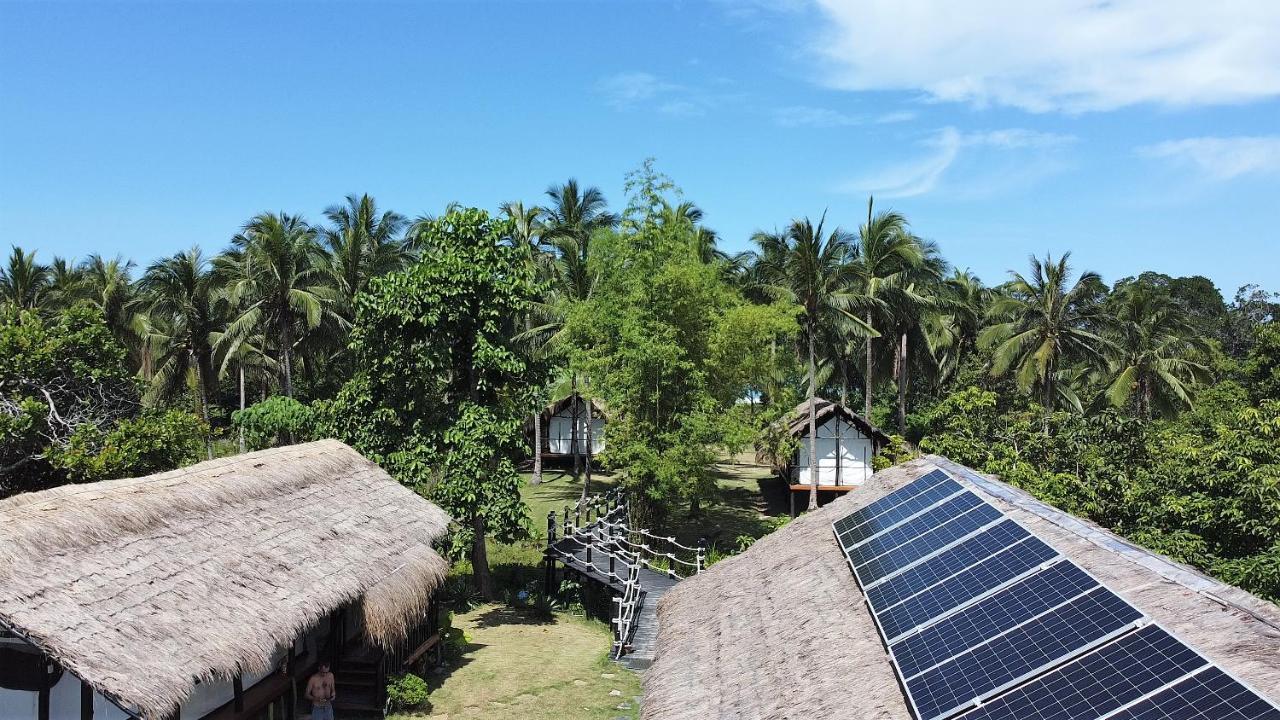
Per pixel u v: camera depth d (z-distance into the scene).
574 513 39.59
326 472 19.73
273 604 13.78
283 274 44.19
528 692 18.69
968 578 9.62
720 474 57.56
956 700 7.36
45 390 23.16
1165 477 21.27
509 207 44.50
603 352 33.62
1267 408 19.58
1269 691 5.77
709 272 33.84
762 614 11.86
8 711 11.74
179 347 50.81
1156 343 45.97
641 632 22.12
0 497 22.92
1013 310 46.28
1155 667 6.45
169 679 10.90
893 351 53.66
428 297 23.59
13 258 48.28
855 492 15.40
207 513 15.15
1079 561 9.15
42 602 10.67
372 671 17.73
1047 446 25.52
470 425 24.22
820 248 38.31
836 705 8.41
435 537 20.22
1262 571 16.06
